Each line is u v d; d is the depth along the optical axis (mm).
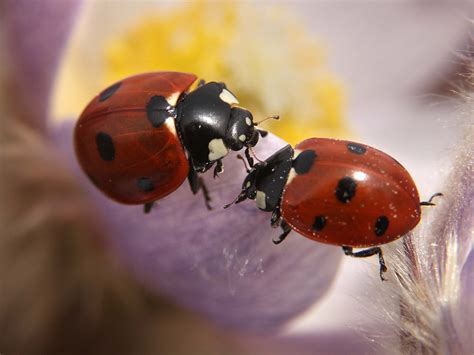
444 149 54
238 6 75
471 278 50
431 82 83
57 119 65
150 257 62
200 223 58
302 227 53
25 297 66
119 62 71
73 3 66
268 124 73
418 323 51
